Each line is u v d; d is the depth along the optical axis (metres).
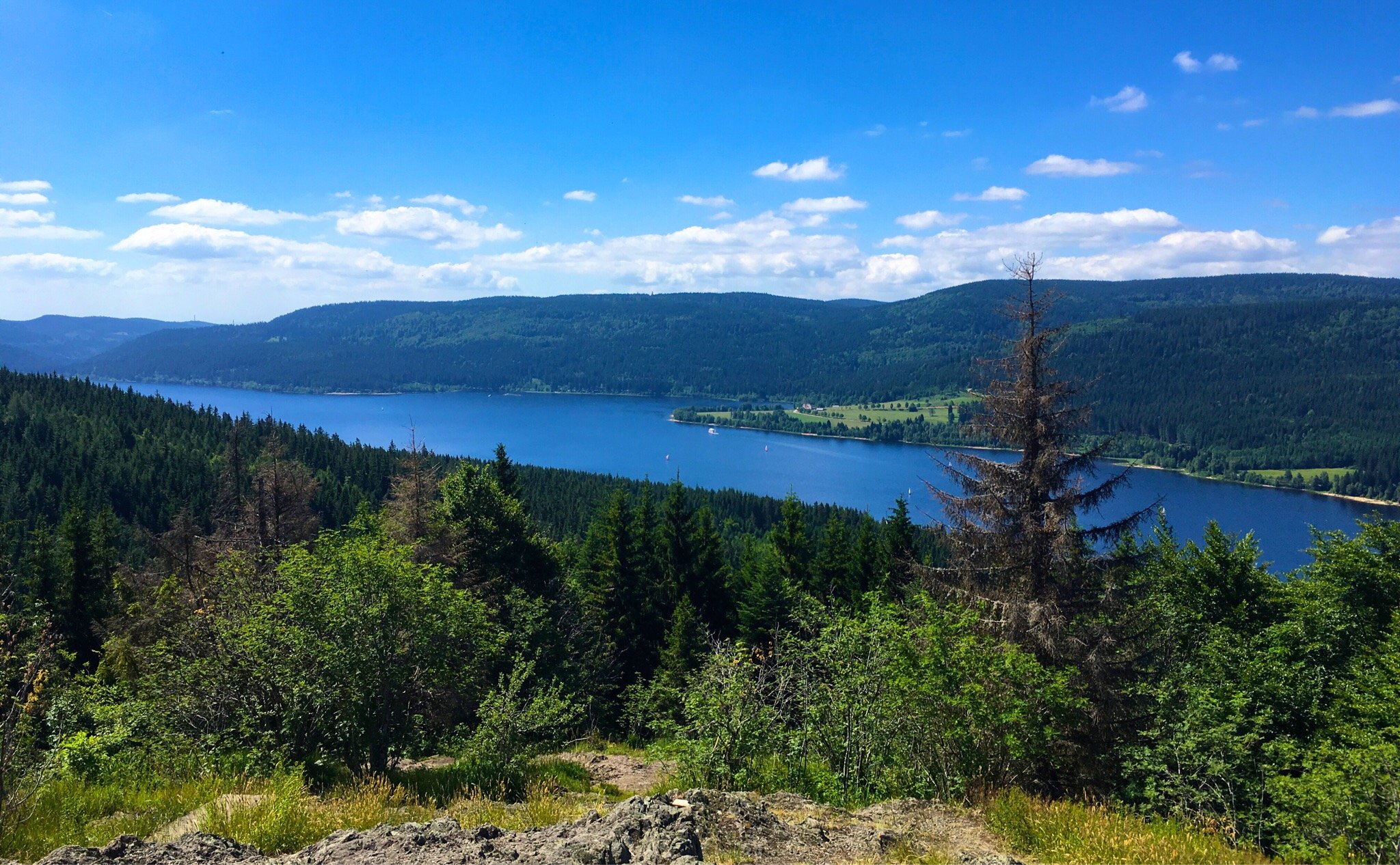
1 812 7.36
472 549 30.34
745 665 11.38
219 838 6.81
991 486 16.28
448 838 6.86
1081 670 14.14
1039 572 15.71
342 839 6.81
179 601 27.17
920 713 10.81
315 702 11.56
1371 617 17.77
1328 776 9.87
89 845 7.16
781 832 7.78
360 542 13.53
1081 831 8.34
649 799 8.05
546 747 16.38
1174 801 11.08
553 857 6.42
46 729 11.49
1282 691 13.70
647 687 31.58
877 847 7.70
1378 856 8.81
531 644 25.39
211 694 11.87
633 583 38.75
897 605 12.70
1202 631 17.38
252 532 34.06
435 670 12.85
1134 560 15.92
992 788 10.04
